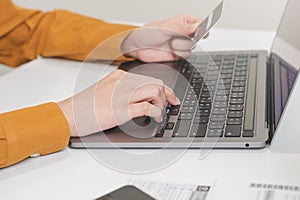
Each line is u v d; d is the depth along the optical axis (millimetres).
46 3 1635
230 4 1440
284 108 724
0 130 731
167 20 1086
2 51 1173
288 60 926
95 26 1099
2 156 719
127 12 1572
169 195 625
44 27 1131
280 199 601
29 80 1001
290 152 713
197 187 639
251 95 854
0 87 977
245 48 1102
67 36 1094
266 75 937
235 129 751
